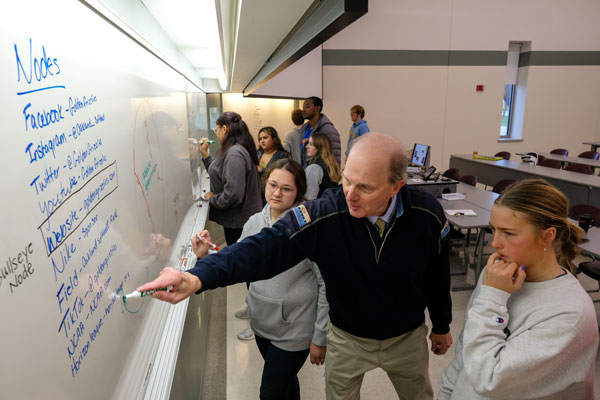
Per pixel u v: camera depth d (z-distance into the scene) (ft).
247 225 5.62
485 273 2.99
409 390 4.66
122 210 2.68
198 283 2.82
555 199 2.76
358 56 23.13
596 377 7.40
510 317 2.94
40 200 1.55
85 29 2.13
